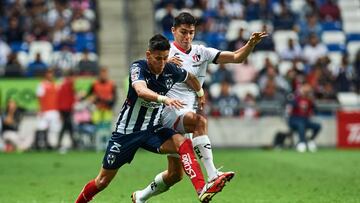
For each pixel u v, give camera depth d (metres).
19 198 31.97
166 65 23.92
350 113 67.62
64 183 38.47
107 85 62.62
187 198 31.20
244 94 74.44
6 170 46.38
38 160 54.03
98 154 59.44
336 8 86.44
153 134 24.02
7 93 66.69
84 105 65.31
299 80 68.12
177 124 25.56
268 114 67.69
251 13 84.06
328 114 68.19
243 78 72.31
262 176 41.47
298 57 77.50
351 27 87.50
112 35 78.38
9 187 36.69
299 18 83.94
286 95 67.44
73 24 79.81
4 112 66.19
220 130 67.50
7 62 70.75
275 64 75.50
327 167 47.38
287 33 83.31
